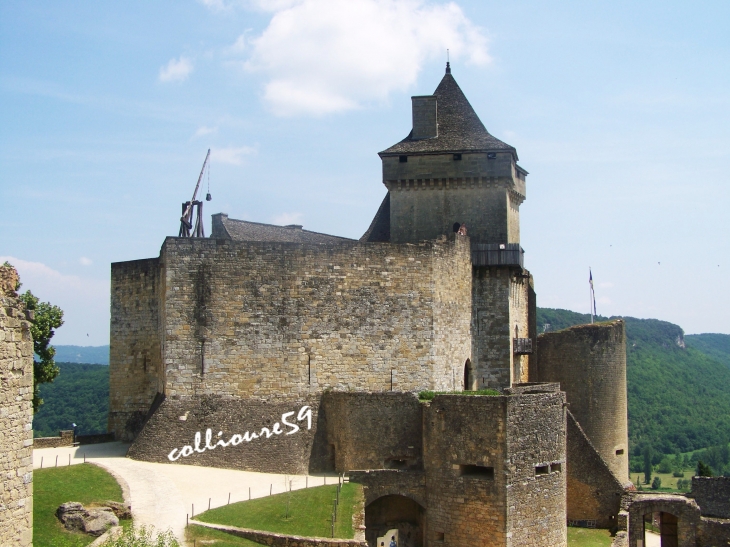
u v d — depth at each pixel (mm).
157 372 58125
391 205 66438
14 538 24281
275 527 37062
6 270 25609
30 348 25172
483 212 65312
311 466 50219
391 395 49594
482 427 45094
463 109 68938
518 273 66062
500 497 44281
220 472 47344
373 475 46938
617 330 69125
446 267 58406
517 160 68750
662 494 57375
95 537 32125
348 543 35594
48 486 37594
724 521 54469
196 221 60250
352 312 53688
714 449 128500
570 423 56906
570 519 56344
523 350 65938
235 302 51281
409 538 48250
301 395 51938
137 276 59562
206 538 34125
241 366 51094
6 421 24094
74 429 57344
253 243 51844
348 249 53875
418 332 55344
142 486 42000
